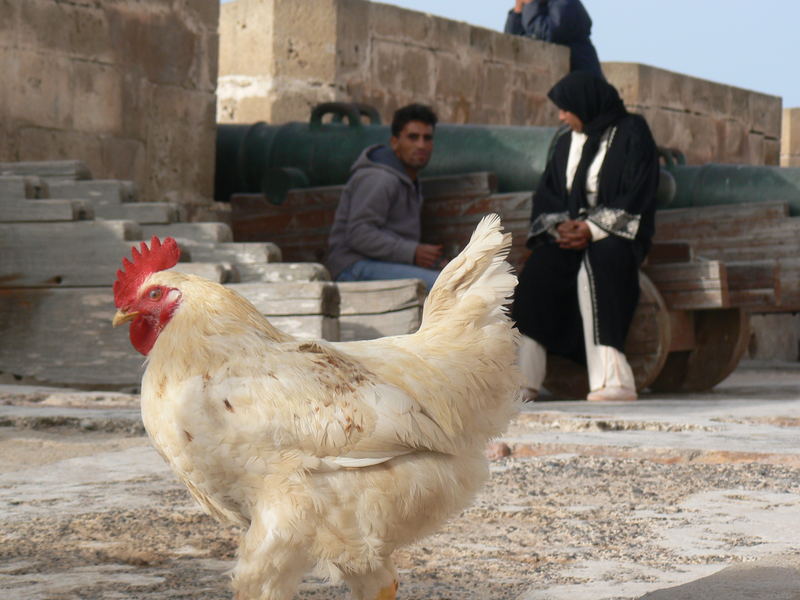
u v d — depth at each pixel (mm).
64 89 10836
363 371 2568
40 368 8461
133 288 2625
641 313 9266
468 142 10336
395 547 2588
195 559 3264
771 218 10703
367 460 2457
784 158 23875
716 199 11180
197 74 12164
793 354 16703
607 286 8547
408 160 9602
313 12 13859
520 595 2830
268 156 11680
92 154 11109
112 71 11266
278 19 13609
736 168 11289
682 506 4047
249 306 2670
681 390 10422
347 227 9492
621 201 8625
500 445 5281
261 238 11109
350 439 2434
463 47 15664
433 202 10211
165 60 11836
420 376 2629
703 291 9422
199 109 12188
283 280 8344
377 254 9336
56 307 8438
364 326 8211
